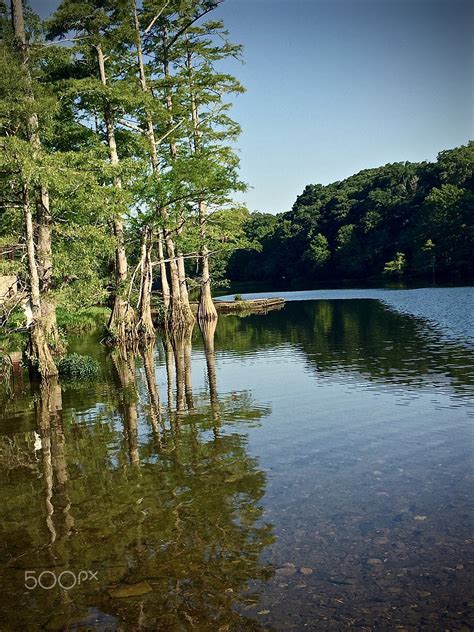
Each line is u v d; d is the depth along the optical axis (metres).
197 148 30.94
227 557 5.49
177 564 5.43
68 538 6.14
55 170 17.06
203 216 29.80
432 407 10.83
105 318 37.00
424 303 38.19
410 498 6.61
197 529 6.12
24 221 19.47
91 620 4.66
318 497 6.78
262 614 4.55
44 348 17.42
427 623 4.29
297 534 5.85
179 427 10.47
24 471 8.51
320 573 5.09
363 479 7.30
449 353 17.23
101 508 6.86
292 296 61.19
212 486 7.33
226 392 13.59
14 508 7.07
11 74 16.34
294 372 15.97
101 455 9.02
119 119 26.50
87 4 22.50
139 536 6.06
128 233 27.14
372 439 9.02
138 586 5.10
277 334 26.56
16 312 23.59
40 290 20.08
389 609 4.50
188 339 26.77
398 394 12.13
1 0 18.36
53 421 11.67
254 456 8.48
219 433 9.88
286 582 4.99
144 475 7.91
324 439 9.17
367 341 21.70
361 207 94.94
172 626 4.50
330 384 13.80
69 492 7.47
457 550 5.34
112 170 20.12
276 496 6.88
